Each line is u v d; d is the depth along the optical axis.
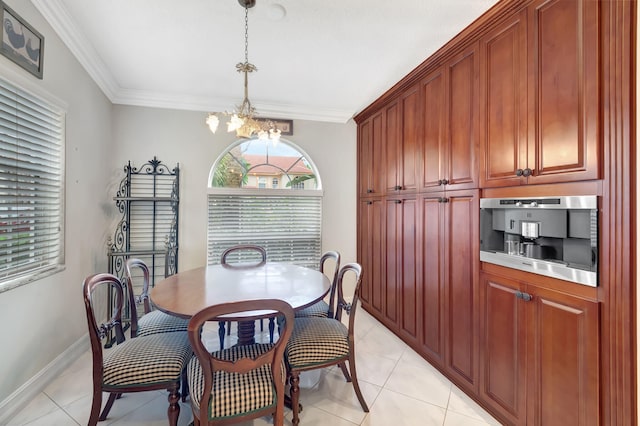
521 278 1.50
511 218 1.58
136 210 3.10
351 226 3.74
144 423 1.62
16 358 1.67
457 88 1.98
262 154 3.55
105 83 2.69
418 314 2.39
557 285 1.33
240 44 2.18
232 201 3.40
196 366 1.41
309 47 2.21
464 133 1.91
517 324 1.52
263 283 1.95
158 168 3.13
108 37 2.10
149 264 3.13
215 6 1.77
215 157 3.30
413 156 2.49
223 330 2.29
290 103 3.35
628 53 1.08
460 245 1.94
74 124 2.24
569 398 1.27
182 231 3.21
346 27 1.96
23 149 1.72
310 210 3.63
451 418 1.68
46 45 1.85
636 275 1.07
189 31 2.03
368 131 3.40
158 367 1.42
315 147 3.62
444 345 2.09
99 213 2.72
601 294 1.16
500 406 1.62
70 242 2.21
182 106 3.18
